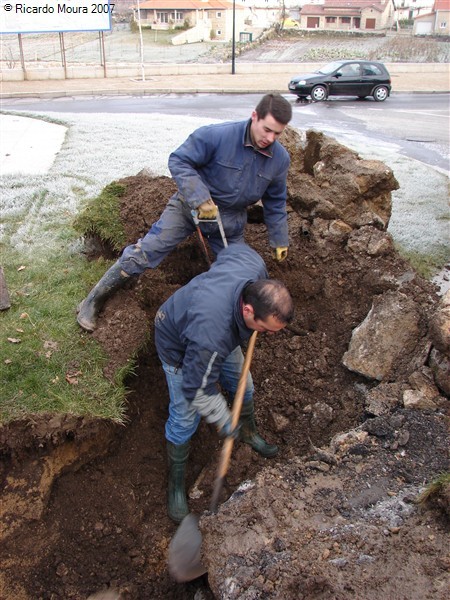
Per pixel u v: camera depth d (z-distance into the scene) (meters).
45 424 3.44
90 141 10.37
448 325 3.54
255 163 3.45
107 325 4.05
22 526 3.34
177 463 3.57
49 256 5.17
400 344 4.00
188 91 21.06
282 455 3.89
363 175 5.09
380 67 18.39
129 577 3.38
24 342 3.95
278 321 2.69
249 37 46.94
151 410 4.00
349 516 2.95
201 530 3.05
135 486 3.72
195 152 3.39
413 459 3.24
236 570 2.75
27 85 22.56
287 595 2.53
